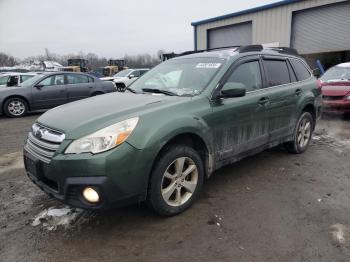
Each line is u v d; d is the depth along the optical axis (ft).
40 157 9.77
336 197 12.16
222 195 12.43
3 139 23.26
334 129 24.31
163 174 10.16
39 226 10.42
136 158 9.27
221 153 12.17
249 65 13.76
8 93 33.63
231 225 10.24
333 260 8.46
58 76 36.45
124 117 9.68
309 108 17.62
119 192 9.09
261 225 10.21
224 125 12.03
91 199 9.00
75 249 9.18
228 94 11.57
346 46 49.65
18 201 12.35
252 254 8.77
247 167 15.49
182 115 10.61
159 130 9.78
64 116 10.41
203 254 8.83
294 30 55.01
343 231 9.78
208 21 67.05
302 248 8.98
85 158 8.82
